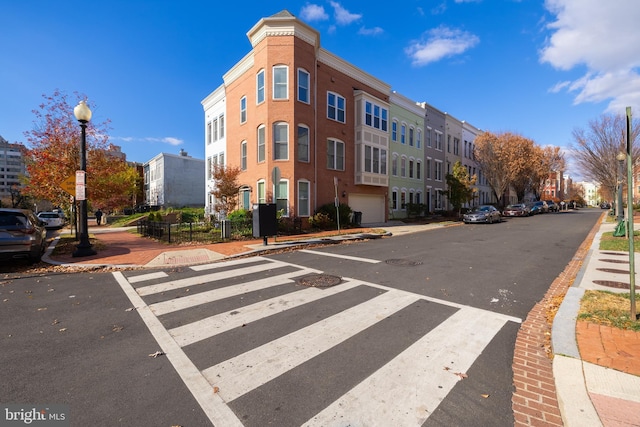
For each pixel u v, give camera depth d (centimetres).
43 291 595
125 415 250
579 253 992
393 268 776
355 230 1727
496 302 520
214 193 1716
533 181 4316
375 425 236
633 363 310
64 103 1388
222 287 612
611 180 2483
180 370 316
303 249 1111
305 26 1788
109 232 1948
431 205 3192
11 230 773
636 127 2280
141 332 407
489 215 2330
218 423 240
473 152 3944
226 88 2286
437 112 3291
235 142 2167
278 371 312
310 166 1842
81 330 414
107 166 1488
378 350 354
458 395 273
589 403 256
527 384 291
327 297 545
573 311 451
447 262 850
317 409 255
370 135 2241
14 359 338
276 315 461
